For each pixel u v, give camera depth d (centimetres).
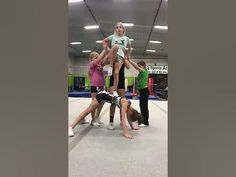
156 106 710
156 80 1471
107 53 365
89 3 697
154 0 641
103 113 518
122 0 660
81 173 200
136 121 396
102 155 244
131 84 1498
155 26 905
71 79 1684
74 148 266
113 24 920
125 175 197
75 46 1419
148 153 252
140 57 1730
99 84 386
